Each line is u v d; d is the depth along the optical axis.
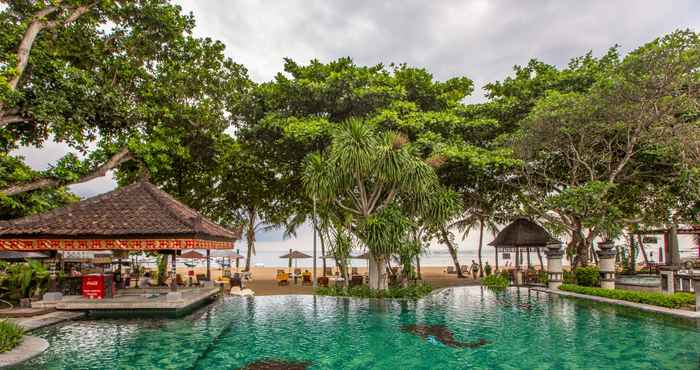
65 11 21.72
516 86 27.69
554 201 22.28
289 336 12.01
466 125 25.41
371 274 20.81
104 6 22.59
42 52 20.28
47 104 19.42
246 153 28.55
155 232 15.33
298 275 31.98
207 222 19.67
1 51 18.20
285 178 29.48
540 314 15.02
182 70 27.17
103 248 15.43
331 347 10.79
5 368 8.72
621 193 27.44
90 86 21.20
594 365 8.93
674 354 9.62
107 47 24.69
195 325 13.44
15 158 21.55
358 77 23.83
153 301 15.00
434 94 26.94
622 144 24.14
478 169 24.45
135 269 30.95
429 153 23.48
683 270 19.52
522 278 27.36
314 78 25.67
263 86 26.83
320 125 22.62
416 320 14.21
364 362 9.45
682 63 18.02
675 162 22.45
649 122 20.58
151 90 25.48
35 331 12.38
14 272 20.08
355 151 18.25
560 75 26.41
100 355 9.85
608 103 20.11
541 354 9.89
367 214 20.16
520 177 27.95
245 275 30.88
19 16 20.61
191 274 29.42
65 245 15.35
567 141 23.58
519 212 30.61
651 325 12.74
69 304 14.80
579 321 13.64
